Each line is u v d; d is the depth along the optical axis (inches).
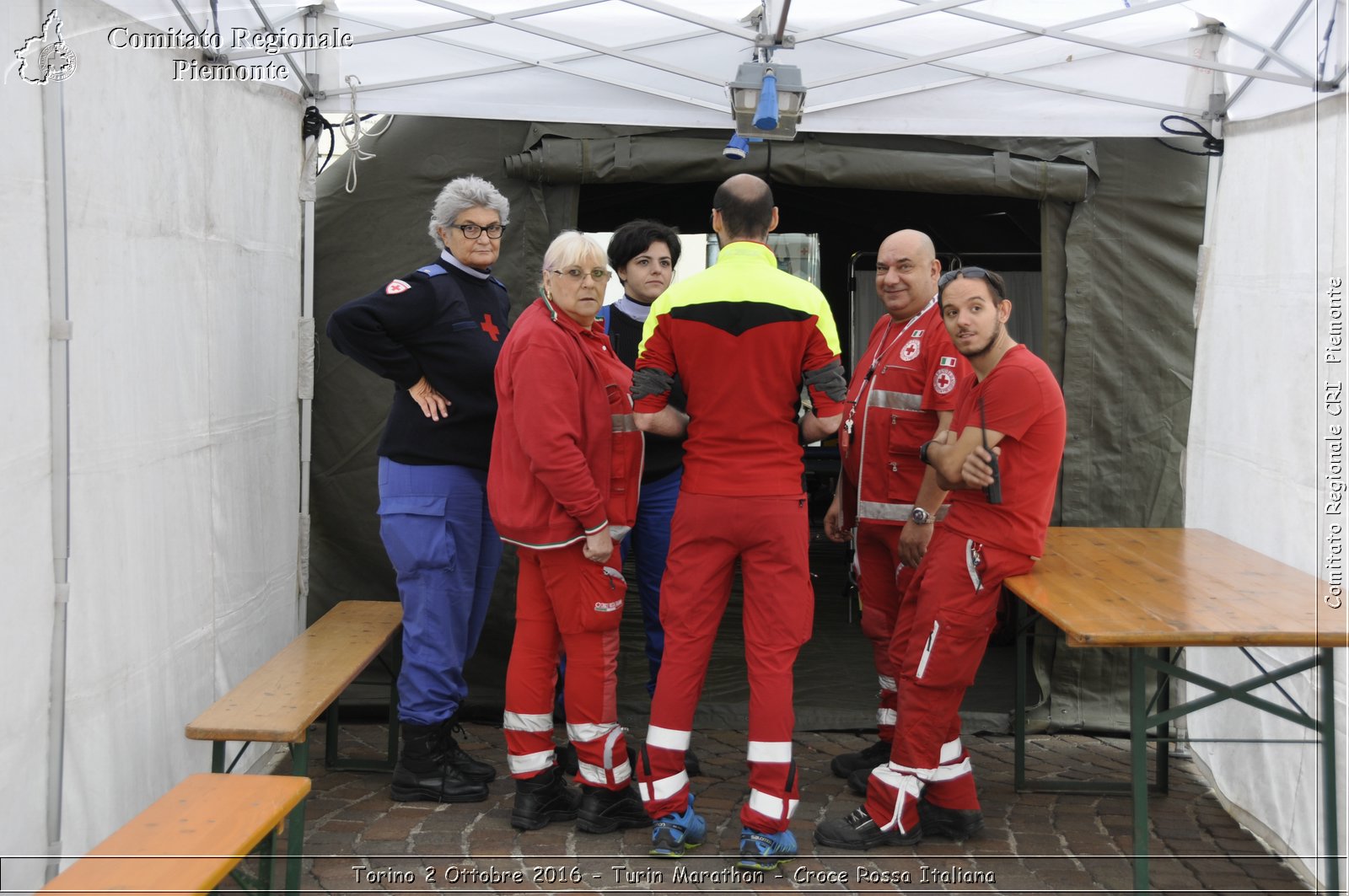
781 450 145.7
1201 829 164.9
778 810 143.7
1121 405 204.1
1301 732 149.6
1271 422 166.2
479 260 167.0
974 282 142.6
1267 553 167.0
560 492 143.0
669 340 146.4
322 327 206.2
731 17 180.5
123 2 127.7
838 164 200.4
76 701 116.9
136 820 107.4
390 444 167.8
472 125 204.2
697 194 316.2
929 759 152.6
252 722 131.3
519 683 156.5
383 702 208.1
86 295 119.1
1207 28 182.1
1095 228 203.2
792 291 144.5
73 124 116.2
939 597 146.9
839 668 234.7
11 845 104.3
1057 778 183.3
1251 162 176.9
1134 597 136.9
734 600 288.7
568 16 182.2
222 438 161.0
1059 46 185.9
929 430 168.1
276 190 183.9
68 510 114.0
